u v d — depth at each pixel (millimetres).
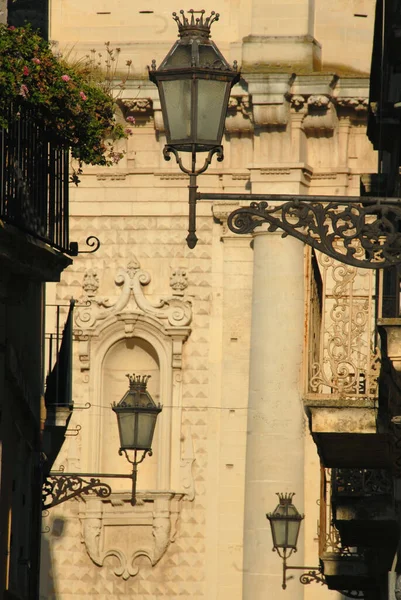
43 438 57500
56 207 47156
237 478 100688
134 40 102812
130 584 100875
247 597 96750
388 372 42969
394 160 56094
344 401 49062
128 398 65188
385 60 56875
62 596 100875
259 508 97625
